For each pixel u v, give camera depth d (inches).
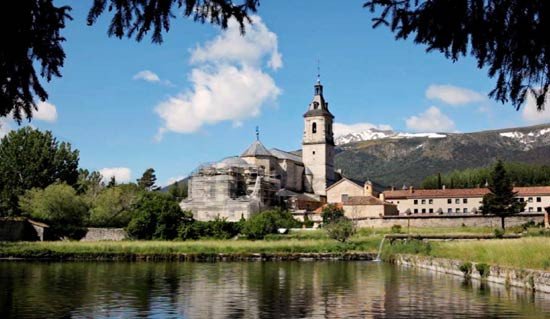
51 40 446.9
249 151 6820.9
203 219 5782.5
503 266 1865.2
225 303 1456.7
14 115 462.6
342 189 6889.8
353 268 2674.7
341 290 1732.3
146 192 5029.5
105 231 4379.9
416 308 1342.3
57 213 4589.1
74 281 2012.8
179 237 4303.6
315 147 7475.4
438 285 1830.7
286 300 1517.0
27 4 423.5
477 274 2022.6
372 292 1670.8
